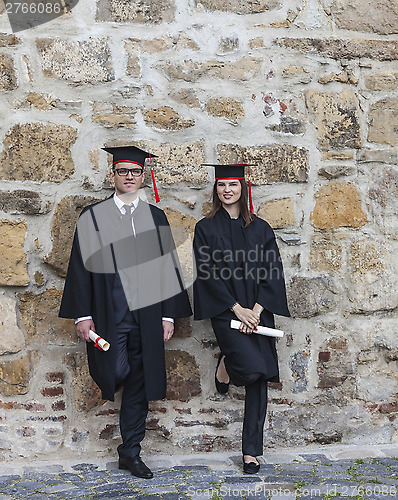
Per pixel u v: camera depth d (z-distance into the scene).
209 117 3.87
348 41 3.96
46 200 3.72
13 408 3.70
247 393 3.55
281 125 3.91
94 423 3.76
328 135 3.95
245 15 3.89
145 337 3.46
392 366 3.98
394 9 3.98
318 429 3.92
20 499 3.08
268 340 3.57
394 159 3.99
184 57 3.84
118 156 3.52
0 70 3.70
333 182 3.96
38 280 3.73
